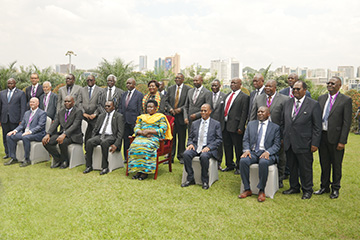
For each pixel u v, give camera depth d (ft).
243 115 17.49
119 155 18.95
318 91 45.85
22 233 9.72
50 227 10.25
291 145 13.97
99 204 12.54
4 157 20.95
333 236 10.15
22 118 21.02
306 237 10.04
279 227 10.73
